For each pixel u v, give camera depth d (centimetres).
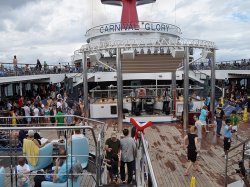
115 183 820
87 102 1705
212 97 1781
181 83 3275
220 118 1496
